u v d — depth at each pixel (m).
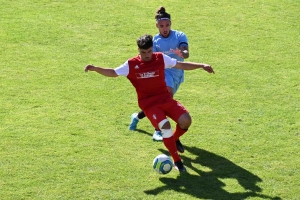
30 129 24.84
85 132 24.78
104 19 37.78
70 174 21.56
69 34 35.50
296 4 40.81
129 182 21.16
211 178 21.62
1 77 29.92
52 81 29.72
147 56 21.36
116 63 32.06
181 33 24.47
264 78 30.67
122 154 23.16
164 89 22.36
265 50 34.16
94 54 33.09
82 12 38.69
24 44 34.03
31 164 22.14
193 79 30.44
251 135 24.94
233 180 21.52
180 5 40.31
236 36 35.97
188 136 24.80
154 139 24.34
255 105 27.75
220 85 29.83
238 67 31.92
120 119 26.12
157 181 21.30
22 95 28.09
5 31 35.50
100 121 25.83
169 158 21.47
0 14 37.88
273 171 22.19
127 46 34.31
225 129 25.44
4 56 32.41
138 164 22.44
